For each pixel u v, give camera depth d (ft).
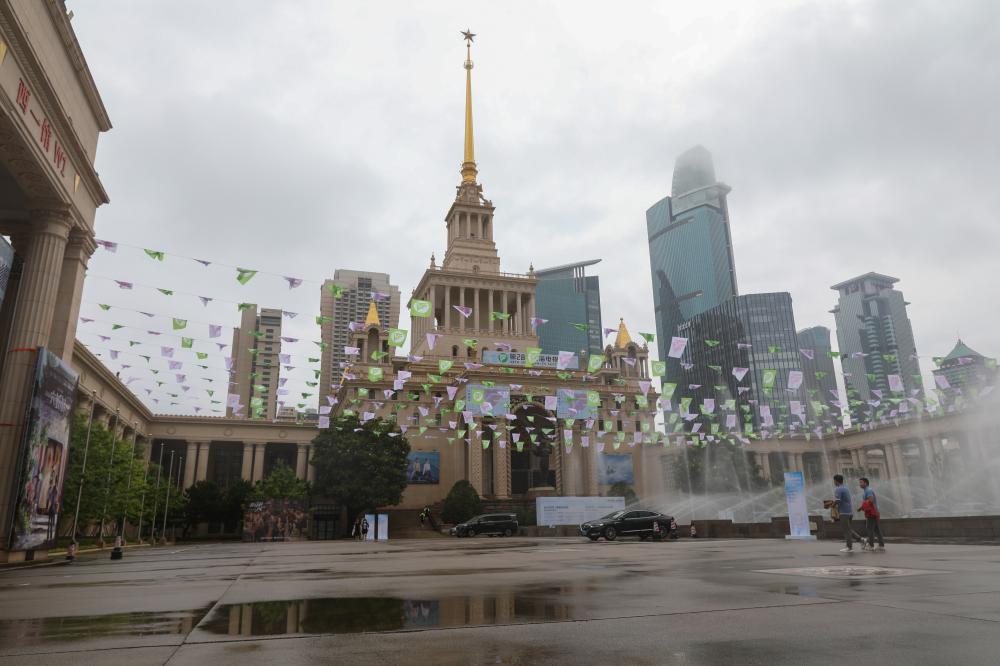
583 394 275.18
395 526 247.29
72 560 94.63
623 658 18.40
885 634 20.47
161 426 291.99
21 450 84.89
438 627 24.12
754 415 369.71
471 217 352.49
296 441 311.06
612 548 84.23
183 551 130.93
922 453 288.10
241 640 22.24
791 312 512.63
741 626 22.62
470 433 260.42
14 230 101.60
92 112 103.96
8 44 72.95
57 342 99.45
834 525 94.63
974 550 57.88
